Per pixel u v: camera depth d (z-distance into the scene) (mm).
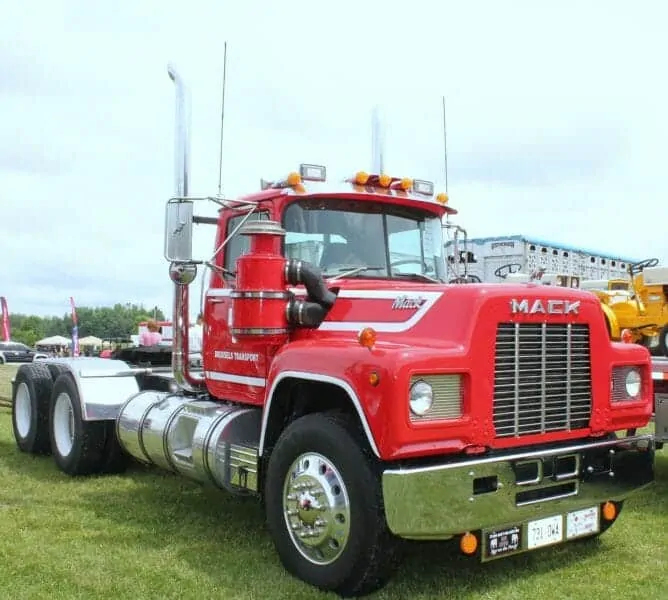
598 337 4355
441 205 5422
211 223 5555
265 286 4340
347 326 4391
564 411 4195
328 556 3957
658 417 5855
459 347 3781
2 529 5051
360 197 5094
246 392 5043
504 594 3951
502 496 3809
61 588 4012
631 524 5285
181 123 5570
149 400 6121
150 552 4613
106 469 6801
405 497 3529
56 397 7094
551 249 11516
